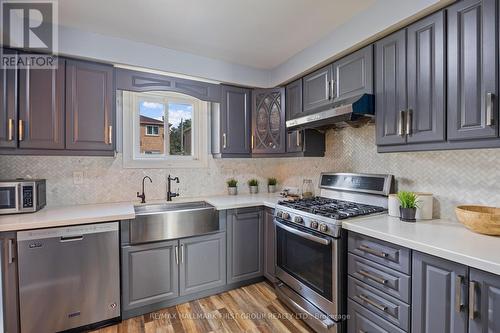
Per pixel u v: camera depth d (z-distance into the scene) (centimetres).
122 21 200
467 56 134
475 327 112
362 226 162
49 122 204
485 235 140
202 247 243
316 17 195
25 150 197
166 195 287
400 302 142
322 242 181
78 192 246
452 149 143
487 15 127
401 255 141
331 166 270
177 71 252
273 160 355
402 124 165
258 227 274
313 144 268
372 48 187
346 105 184
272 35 223
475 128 131
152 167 280
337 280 174
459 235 141
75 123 213
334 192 257
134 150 276
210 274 248
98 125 222
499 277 105
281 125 284
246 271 267
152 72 248
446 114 143
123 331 196
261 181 348
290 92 276
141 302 215
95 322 196
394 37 171
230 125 288
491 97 124
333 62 223
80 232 189
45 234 179
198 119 311
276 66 289
